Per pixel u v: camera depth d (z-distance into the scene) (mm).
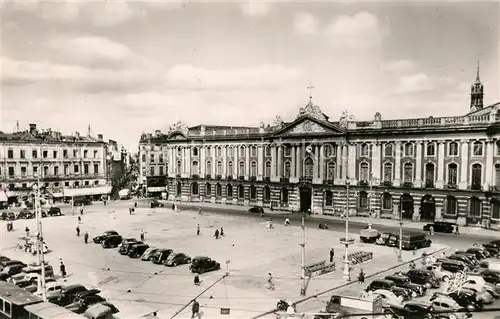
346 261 43281
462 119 68688
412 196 75125
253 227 73500
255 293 39594
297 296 38688
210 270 47062
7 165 107062
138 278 44812
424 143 73000
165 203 111062
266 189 97812
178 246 58844
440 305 33625
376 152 78688
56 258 53719
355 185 81562
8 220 81812
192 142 112250
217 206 103375
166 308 36094
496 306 35656
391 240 57469
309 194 89438
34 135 112750
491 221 66938
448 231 65500
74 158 118562
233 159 103812
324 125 84812
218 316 34094
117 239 60219
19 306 29922
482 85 77625
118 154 171500
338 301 33281
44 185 111750
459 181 69562
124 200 120250
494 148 65688
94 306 32938
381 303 32906
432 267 44031
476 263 46812
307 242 60750
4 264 47781
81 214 89562
